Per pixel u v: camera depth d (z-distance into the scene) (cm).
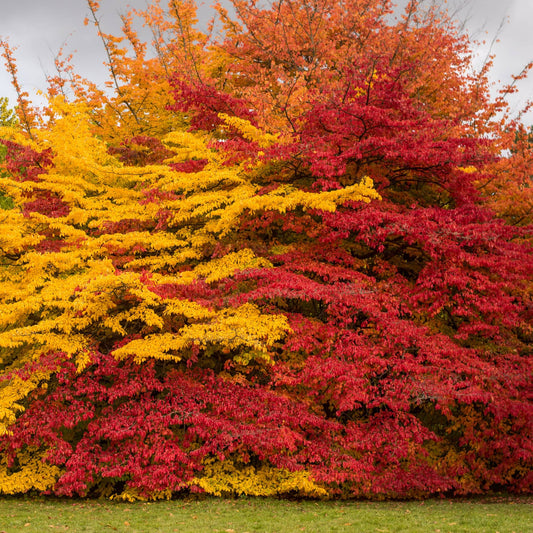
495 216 1603
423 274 1212
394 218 1188
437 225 1192
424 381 1124
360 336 1163
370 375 1171
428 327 1252
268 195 1261
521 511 1016
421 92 1934
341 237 1270
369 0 1864
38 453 1230
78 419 1138
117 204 1528
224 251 1282
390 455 1131
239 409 1145
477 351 1305
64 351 1152
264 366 1258
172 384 1201
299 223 1293
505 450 1245
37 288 1352
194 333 1115
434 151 1245
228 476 1191
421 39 1845
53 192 1459
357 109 1246
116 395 1143
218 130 1908
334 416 1276
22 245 1336
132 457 1120
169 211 1306
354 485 1190
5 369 1292
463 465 1259
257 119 1398
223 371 1267
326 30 1938
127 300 1255
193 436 1180
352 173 1384
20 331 1138
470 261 1166
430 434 1141
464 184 1371
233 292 1284
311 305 1420
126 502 1130
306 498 1184
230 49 1962
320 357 1188
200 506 1077
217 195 1288
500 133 1881
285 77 1524
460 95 1925
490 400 1155
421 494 1220
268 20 1848
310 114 1333
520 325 1327
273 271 1195
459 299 1195
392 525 873
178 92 1427
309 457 1138
